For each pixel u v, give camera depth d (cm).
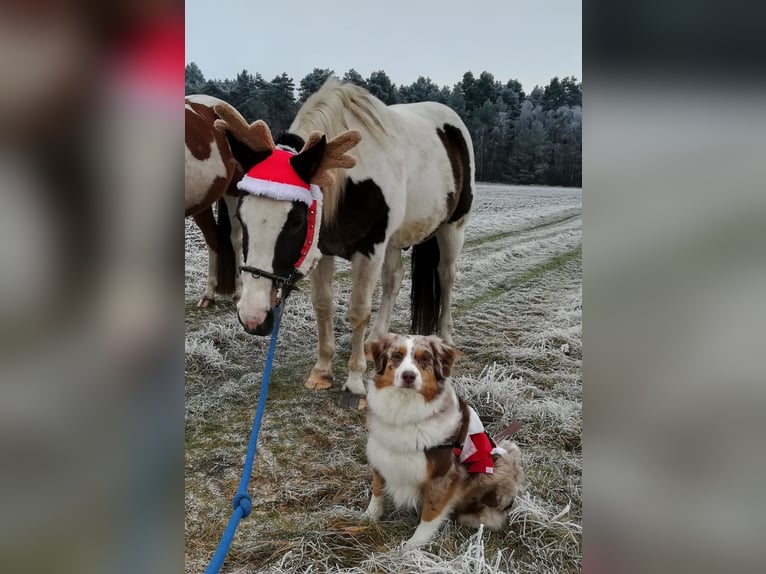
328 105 290
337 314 494
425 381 203
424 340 218
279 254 229
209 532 212
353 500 238
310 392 342
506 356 410
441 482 204
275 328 238
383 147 305
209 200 407
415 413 202
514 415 314
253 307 227
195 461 262
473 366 391
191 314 471
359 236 306
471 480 213
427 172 356
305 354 408
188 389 342
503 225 1032
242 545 205
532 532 215
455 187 387
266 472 255
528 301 570
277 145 261
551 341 442
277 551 202
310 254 247
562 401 332
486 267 706
